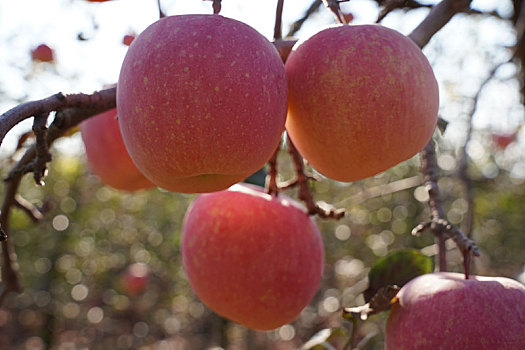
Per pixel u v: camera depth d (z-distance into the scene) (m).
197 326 2.83
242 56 0.38
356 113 0.40
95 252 2.86
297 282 0.49
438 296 0.43
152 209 2.91
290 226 0.49
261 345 2.39
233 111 0.37
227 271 0.48
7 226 0.54
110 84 0.58
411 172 2.44
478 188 2.05
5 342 2.77
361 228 2.41
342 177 0.43
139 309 2.86
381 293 0.45
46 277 2.82
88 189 2.72
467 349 0.41
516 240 2.48
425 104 0.41
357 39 0.40
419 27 0.48
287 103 0.40
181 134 0.37
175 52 0.37
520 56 0.73
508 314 0.41
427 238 2.35
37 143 0.39
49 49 0.92
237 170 0.39
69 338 2.85
